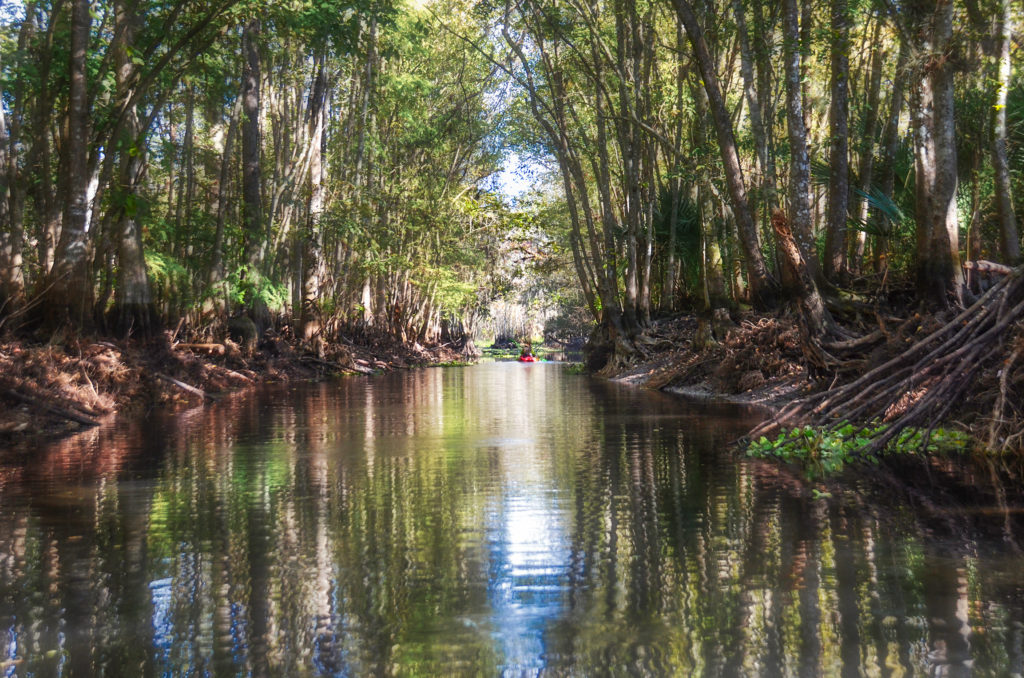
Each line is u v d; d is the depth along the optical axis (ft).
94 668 11.85
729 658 11.86
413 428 42.96
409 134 128.88
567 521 20.59
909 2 48.44
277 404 59.72
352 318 147.64
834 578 15.44
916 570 15.81
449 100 133.18
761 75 72.54
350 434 40.29
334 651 12.37
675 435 37.70
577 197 135.74
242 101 86.74
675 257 105.81
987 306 32.94
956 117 58.65
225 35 71.77
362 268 128.67
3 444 36.63
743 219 48.26
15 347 49.39
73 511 22.27
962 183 59.77
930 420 33.35
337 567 16.79
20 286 57.52
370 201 115.96
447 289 169.68
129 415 50.39
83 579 16.08
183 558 17.51
